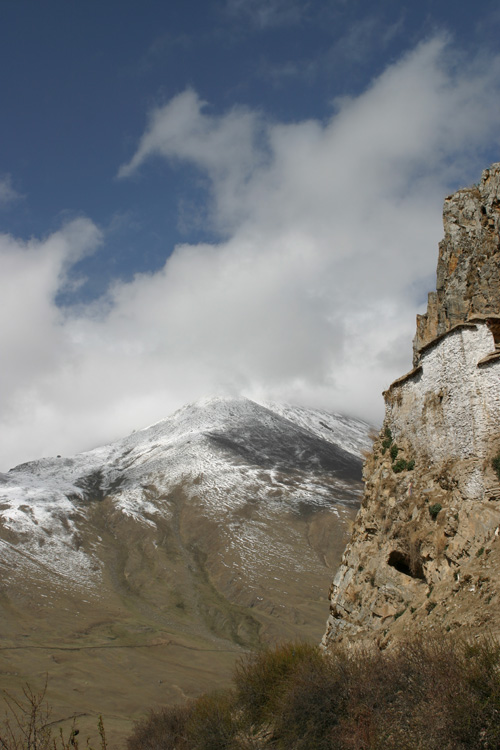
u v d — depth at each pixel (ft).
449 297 92.99
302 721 56.85
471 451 71.97
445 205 100.48
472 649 47.06
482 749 40.37
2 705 205.77
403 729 45.57
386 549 80.43
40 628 412.57
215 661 383.65
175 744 91.66
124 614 463.01
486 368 72.59
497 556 60.39
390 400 93.30
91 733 218.18
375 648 64.64
